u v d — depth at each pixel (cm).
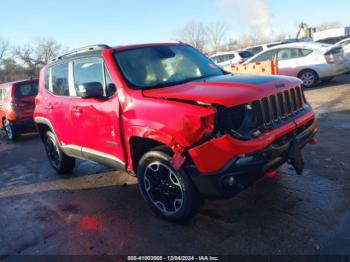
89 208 461
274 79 388
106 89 430
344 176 453
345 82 1235
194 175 339
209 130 321
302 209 383
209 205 417
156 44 486
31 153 828
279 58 1282
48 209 476
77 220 430
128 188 511
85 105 458
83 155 503
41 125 617
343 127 674
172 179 371
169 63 456
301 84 419
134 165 412
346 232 331
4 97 1036
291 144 366
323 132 656
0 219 464
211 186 331
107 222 415
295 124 375
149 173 394
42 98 585
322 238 328
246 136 328
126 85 403
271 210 389
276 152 342
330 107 863
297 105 404
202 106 329
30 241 394
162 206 395
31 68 5306
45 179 607
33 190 559
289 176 470
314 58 1200
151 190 399
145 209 435
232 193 331
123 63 428
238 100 326
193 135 328
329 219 357
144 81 414
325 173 468
